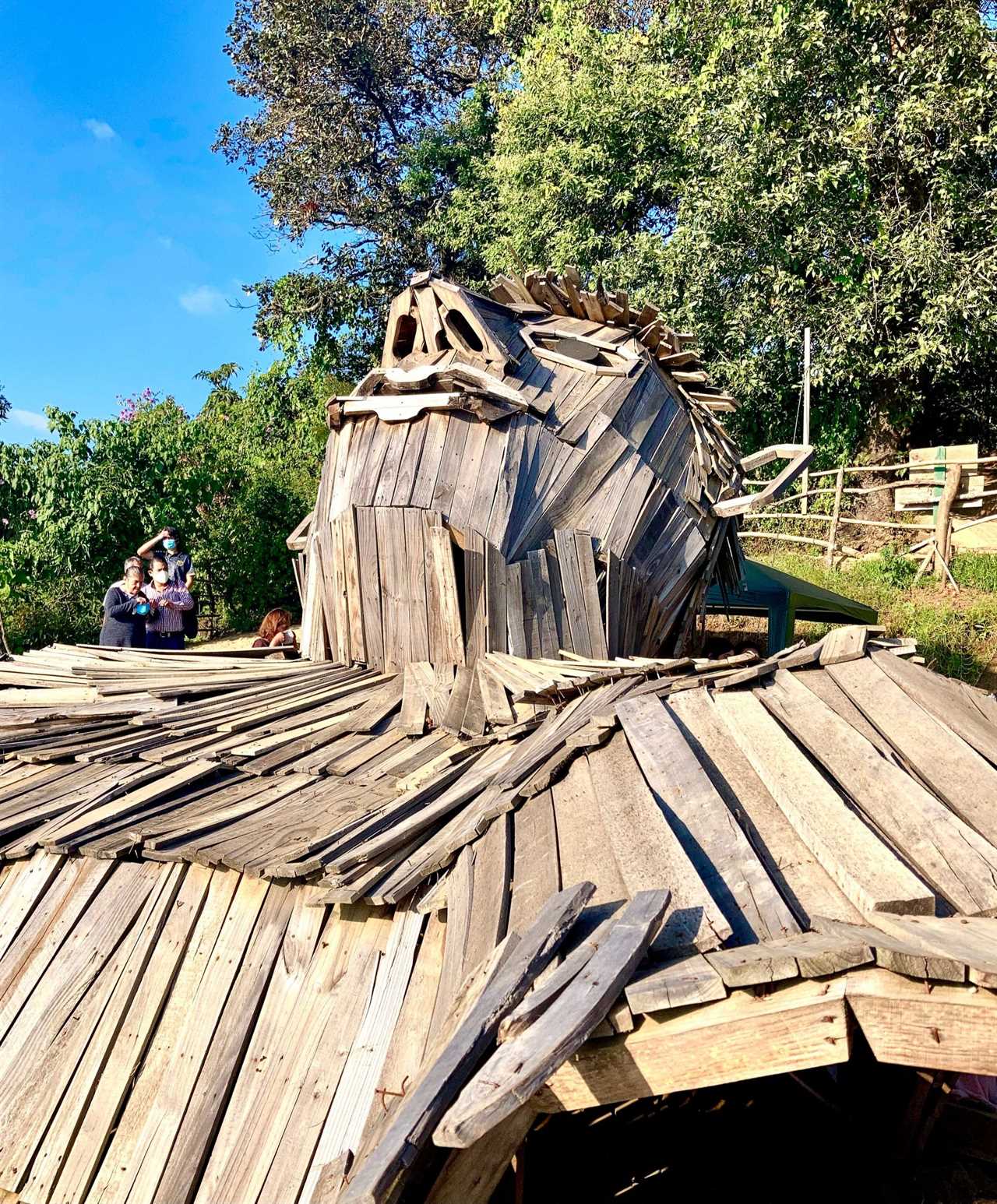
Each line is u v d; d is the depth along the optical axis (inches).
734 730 145.3
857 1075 159.8
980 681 396.5
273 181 1037.8
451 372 227.6
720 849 117.5
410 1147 78.3
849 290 625.3
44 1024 141.5
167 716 208.4
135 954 145.4
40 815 169.2
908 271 590.6
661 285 681.0
